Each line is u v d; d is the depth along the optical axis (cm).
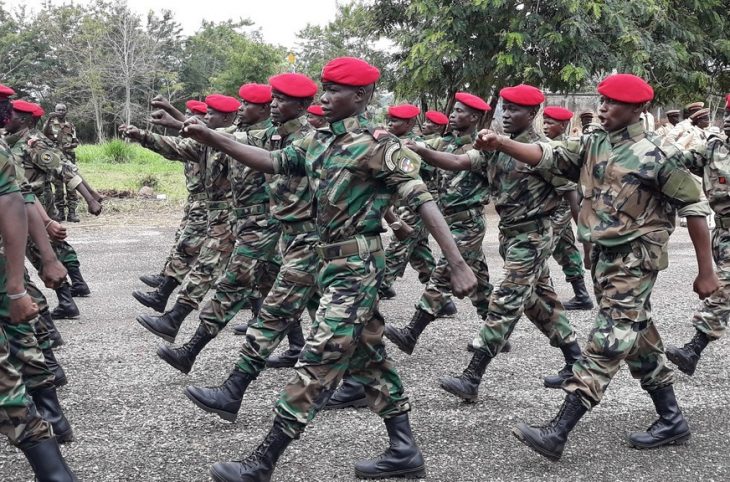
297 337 532
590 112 1011
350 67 328
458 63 1377
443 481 359
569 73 1261
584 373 374
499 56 1290
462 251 559
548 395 482
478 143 387
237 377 416
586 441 410
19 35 4944
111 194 1548
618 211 375
